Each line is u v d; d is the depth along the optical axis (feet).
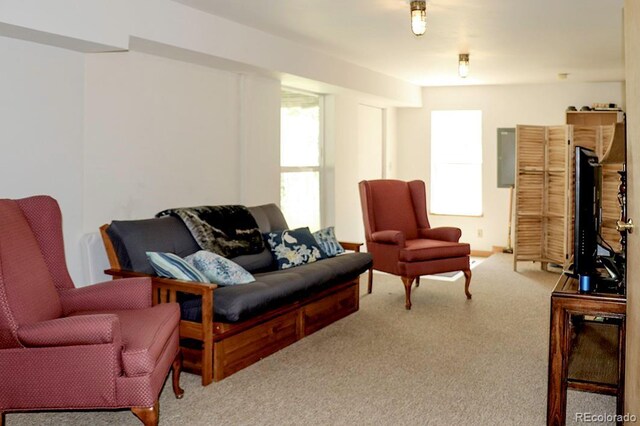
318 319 13.12
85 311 9.02
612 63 19.08
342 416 8.60
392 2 12.12
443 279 19.19
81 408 7.32
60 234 9.37
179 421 8.42
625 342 7.55
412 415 8.64
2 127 10.00
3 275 7.20
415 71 20.75
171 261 10.13
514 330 13.15
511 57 18.04
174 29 12.01
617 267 9.16
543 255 20.75
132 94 12.44
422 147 25.70
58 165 10.93
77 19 10.00
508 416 8.62
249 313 10.07
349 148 21.36
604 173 18.71
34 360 7.25
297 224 19.29
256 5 12.31
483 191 25.07
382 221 17.21
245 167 15.80
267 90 16.67
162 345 7.95
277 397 9.31
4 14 8.89
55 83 10.80
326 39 15.56
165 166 13.33
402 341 12.32
